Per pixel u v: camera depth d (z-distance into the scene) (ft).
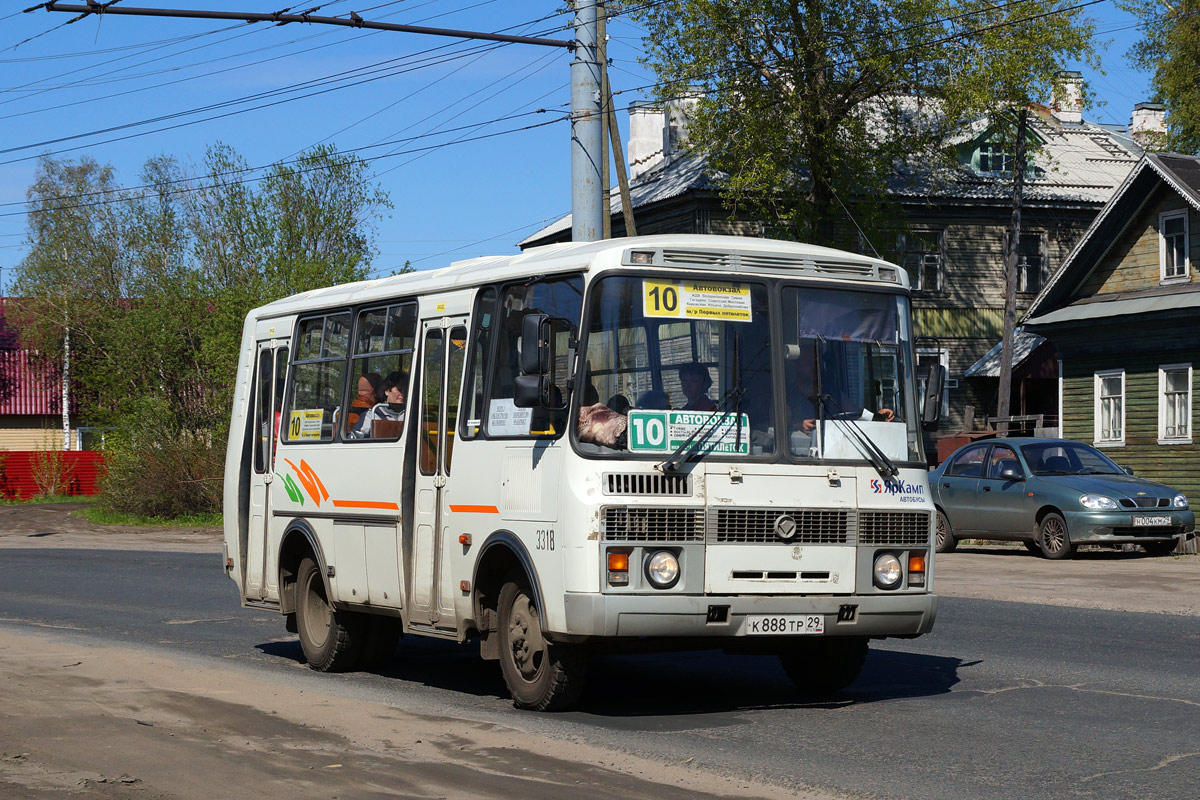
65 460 192.95
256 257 143.84
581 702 31.78
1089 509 72.64
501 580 31.53
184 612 55.26
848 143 129.80
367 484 36.19
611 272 28.78
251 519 42.86
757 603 28.43
